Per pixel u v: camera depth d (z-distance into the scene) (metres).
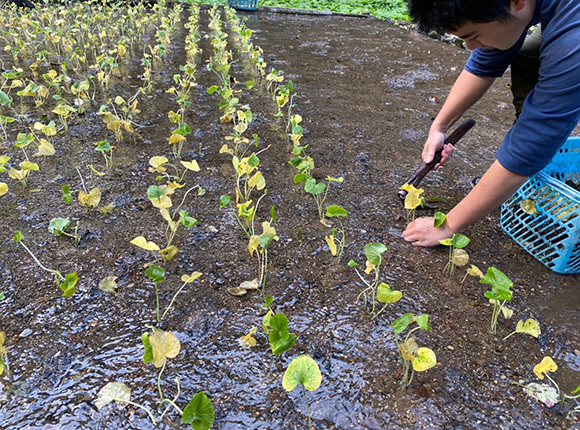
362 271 1.70
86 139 2.62
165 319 1.44
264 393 1.23
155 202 1.67
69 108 2.63
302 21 6.93
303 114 3.16
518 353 1.40
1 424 1.12
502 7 1.14
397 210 2.09
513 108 3.53
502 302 1.59
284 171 2.39
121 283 1.58
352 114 3.22
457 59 4.90
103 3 6.35
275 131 2.87
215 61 4.12
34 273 1.60
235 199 2.11
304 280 1.65
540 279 1.73
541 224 1.78
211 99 3.34
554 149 1.34
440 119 2.13
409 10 1.26
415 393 1.25
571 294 1.66
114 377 1.25
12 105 3.07
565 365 1.37
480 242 1.92
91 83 3.57
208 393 1.22
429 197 2.21
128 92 3.40
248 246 1.74
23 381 1.22
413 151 2.70
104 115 2.66
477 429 1.17
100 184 2.17
